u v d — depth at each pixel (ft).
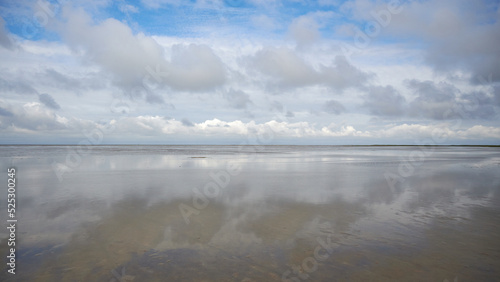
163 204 30.58
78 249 18.44
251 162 89.10
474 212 27.89
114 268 15.93
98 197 33.73
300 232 21.94
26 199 32.48
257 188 40.40
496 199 33.68
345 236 21.17
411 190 39.17
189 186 41.75
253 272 15.61
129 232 21.70
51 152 152.87
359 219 25.48
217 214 26.81
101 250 18.35
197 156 124.16
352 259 17.25
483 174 57.00
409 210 28.55
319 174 56.70
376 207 29.84
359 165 79.00
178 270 15.76
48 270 15.61
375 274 15.44
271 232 21.94
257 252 18.24
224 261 16.92
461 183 45.34
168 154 141.28
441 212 27.89
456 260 17.17
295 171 62.34
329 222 24.53
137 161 88.33
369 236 21.17
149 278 14.88
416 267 16.26
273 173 58.34
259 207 29.63
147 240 20.12
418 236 21.18
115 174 54.90
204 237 20.77
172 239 20.38
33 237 20.48
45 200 32.04
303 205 30.55
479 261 17.06
